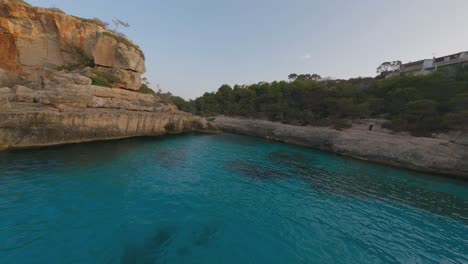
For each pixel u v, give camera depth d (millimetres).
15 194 8648
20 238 6195
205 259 6246
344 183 15180
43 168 11836
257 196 11469
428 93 29344
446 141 22219
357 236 8234
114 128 22578
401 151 22266
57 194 9141
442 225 9781
